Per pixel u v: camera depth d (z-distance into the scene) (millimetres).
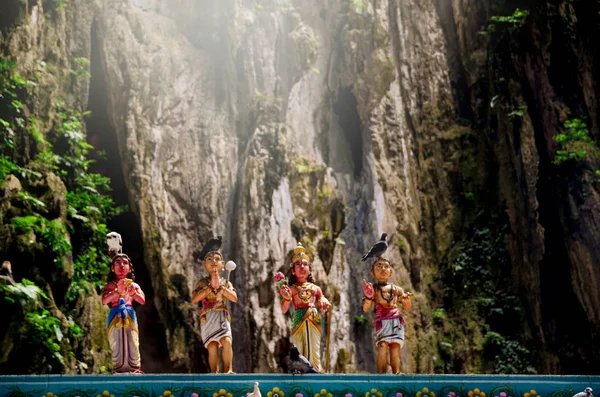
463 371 21000
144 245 20891
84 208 19625
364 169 23188
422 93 24484
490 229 22812
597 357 20172
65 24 22156
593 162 20938
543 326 21141
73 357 16438
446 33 25297
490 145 23453
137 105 22219
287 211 21672
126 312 9773
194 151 22438
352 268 22078
